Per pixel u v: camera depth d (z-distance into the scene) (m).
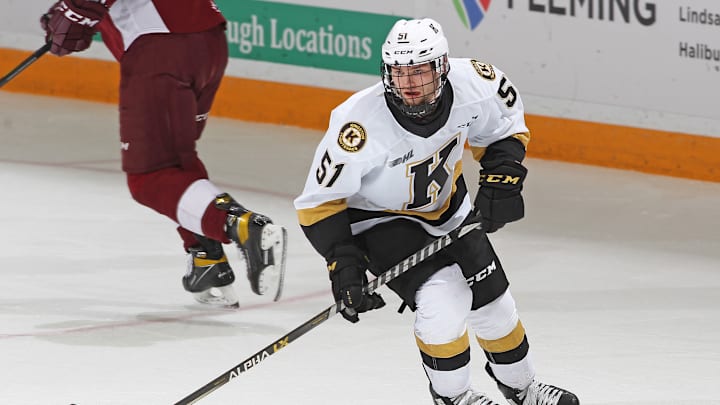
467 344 12.71
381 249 12.81
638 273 20.17
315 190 12.28
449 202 13.16
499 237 22.23
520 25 27.39
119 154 28.44
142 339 16.89
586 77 26.88
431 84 11.79
